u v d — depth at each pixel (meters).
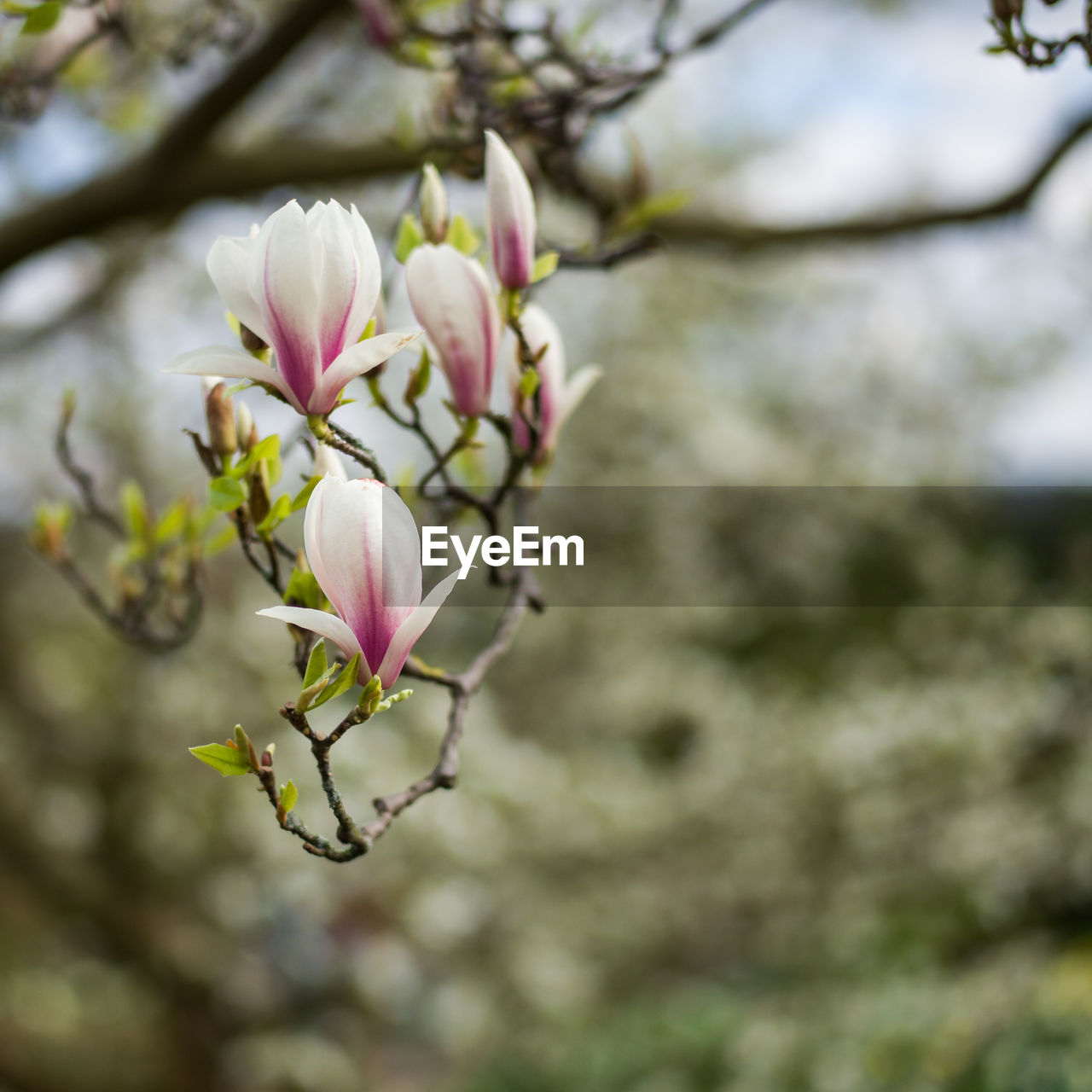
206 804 4.57
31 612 5.18
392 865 4.05
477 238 1.04
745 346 7.75
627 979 5.63
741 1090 4.99
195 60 2.21
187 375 0.73
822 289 7.30
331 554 0.69
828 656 7.61
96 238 2.55
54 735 5.17
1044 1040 4.88
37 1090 5.28
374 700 0.69
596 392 7.19
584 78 1.55
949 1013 5.01
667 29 1.55
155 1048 5.48
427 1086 5.29
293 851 4.05
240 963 4.74
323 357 0.75
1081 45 1.01
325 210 0.74
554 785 4.66
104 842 4.91
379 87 3.57
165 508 5.01
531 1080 5.27
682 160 6.46
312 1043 4.49
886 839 4.79
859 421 7.76
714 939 5.34
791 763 4.95
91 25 1.97
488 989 4.67
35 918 5.56
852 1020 5.04
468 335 0.92
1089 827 4.72
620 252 1.34
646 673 6.19
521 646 6.44
